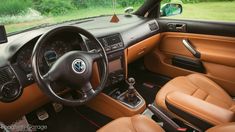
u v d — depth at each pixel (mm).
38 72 1334
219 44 2201
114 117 2113
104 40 1904
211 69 2254
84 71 1464
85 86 1489
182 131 1453
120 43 2018
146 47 2463
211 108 1292
